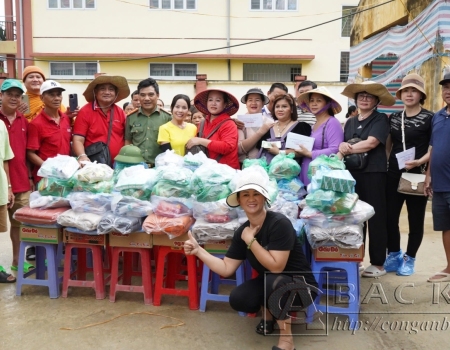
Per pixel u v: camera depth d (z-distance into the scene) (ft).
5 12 56.39
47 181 12.18
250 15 56.85
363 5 32.24
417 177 13.24
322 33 57.36
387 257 14.75
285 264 9.32
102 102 14.42
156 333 10.29
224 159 13.79
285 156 12.56
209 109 14.17
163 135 14.20
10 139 13.62
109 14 55.77
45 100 13.92
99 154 13.96
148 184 11.39
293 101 13.64
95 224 11.50
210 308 11.72
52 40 55.72
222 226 10.89
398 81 28.84
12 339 9.99
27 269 14.44
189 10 56.34
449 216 12.97
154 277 13.99
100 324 10.72
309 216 10.52
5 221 13.20
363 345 9.84
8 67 56.54
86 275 14.10
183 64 57.26
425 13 23.76
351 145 12.78
